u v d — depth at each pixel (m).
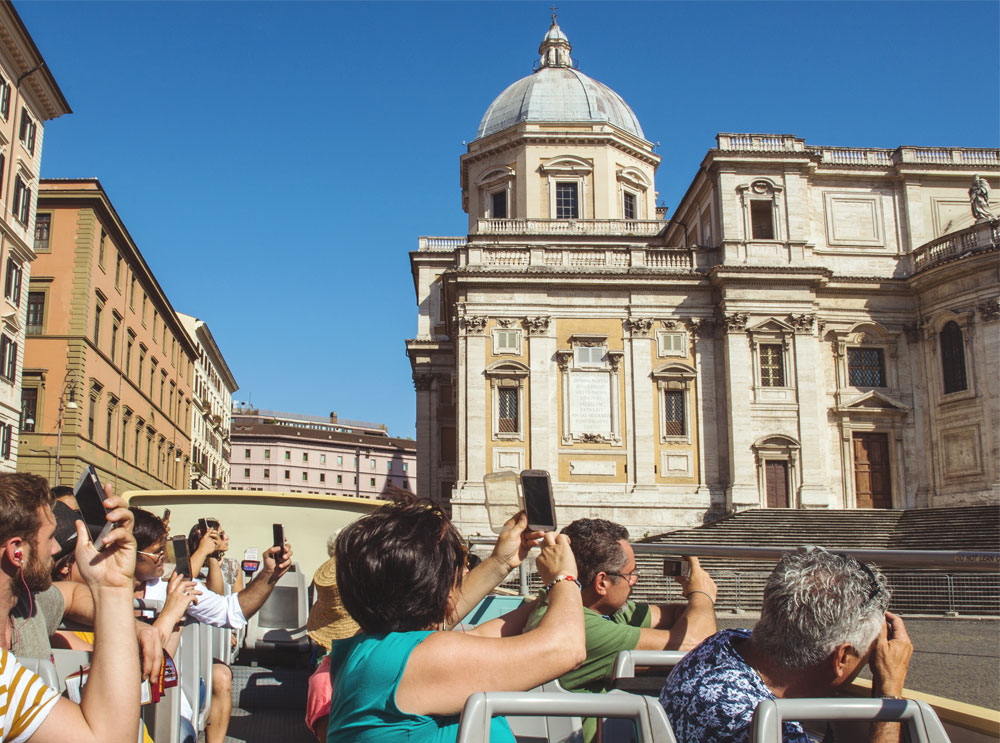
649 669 4.53
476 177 53.09
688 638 4.86
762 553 6.46
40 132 40.41
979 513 34.06
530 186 50.62
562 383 41.16
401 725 2.98
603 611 5.20
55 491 5.25
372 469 122.31
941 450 40.41
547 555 3.62
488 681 3.00
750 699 3.50
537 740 4.25
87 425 42.81
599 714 2.82
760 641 3.67
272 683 8.84
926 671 9.59
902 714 2.92
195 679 5.91
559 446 40.66
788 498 40.09
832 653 3.53
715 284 41.44
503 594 9.73
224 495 11.25
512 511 4.18
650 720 2.81
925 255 42.03
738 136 42.59
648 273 41.69
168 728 4.84
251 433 114.06
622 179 51.34
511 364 41.03
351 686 3.10
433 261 58.66
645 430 40.81
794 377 40.81
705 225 44.84
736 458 39.91
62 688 4.23
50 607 4.79
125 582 3.10
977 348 39.09
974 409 38.97
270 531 11.34
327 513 11.45
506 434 40.53
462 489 39.81
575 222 48.97
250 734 7.31
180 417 68.12
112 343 47.75
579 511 40.00
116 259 48.44
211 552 6.65
